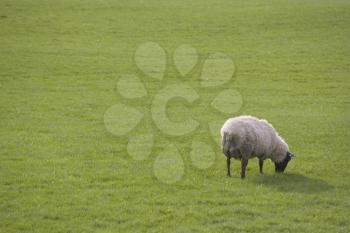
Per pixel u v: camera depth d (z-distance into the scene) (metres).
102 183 20.94
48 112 32.78
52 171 22.20
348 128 30.47
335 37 55.25
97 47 51.62
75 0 69.38
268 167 23.52
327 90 40.12
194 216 17.92
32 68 43.88
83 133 28.56
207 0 73.75
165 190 20.36
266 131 21.36
